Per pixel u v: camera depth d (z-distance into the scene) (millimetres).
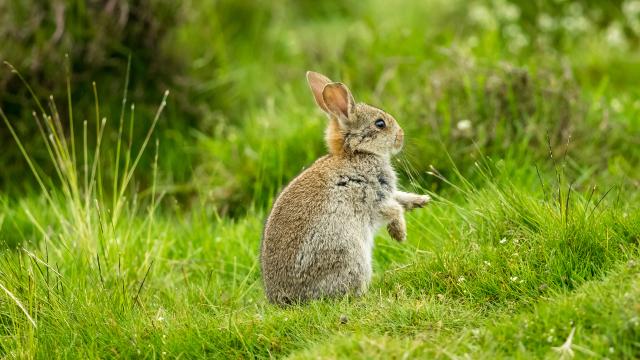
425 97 15617
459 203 13070
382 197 11125
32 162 16141
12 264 11578
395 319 9469
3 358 9883
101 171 15938
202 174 15812
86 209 12617
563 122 14672
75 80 16656
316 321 9711
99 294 10891
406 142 12641
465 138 14461
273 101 17375
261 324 9875
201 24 18953
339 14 21156
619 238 10203
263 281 10961
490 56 17484
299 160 15227
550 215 10789
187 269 12820
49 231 13695
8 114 16406
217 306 11258
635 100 16812
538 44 18547
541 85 15375
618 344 8203
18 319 10648
